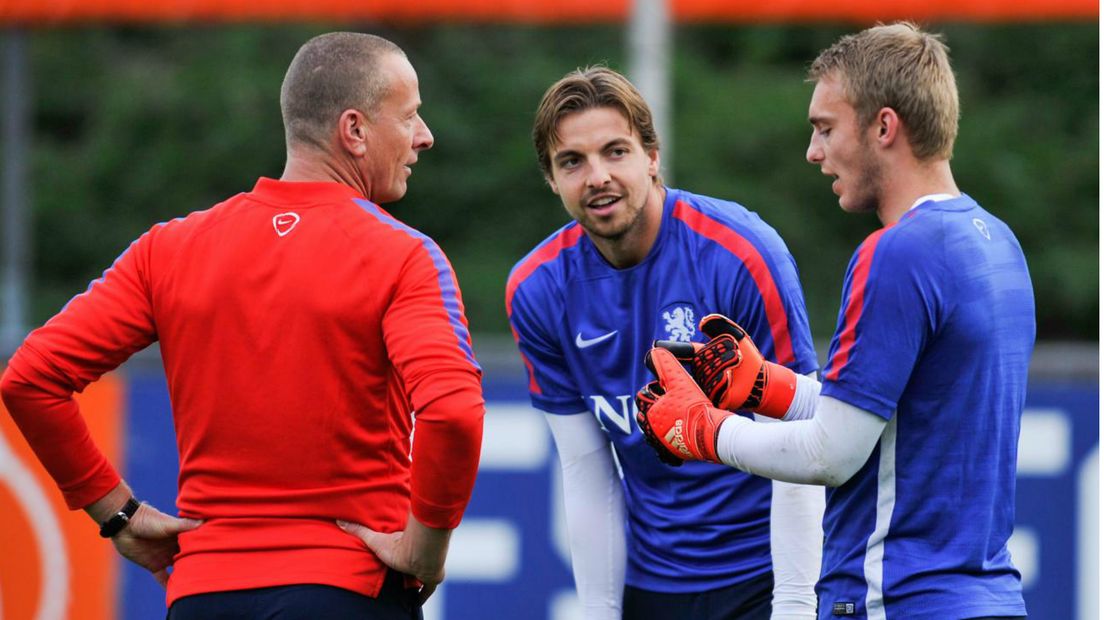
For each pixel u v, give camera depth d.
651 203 10.36
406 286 8.53
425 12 25.17
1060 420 16.33
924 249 8.11
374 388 8.65
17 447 16.77
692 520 10.78
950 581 8.23
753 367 8.91
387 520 8.82
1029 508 16.31
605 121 9.84
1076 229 43.94
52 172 45.38
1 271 38.81
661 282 10.45
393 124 9.14
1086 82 46.69
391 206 44.22
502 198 44.44
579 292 10.72
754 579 10.72
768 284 10.16
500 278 42.50
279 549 8.59
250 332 8.61
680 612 10.93
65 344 8.76
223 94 44.62
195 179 44.81
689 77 45.03
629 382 10.69
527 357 11.10
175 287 8.80
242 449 8.66
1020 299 8.47
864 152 8.58
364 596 8.62
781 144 43.31
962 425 8.25
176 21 25.75
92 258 45.22
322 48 9.11
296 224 8.73
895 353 8.05
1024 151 44.91
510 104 44.88
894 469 8.35
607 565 11.11
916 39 8.56
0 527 16.78
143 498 16.86
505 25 46.09
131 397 16.92
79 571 16.84
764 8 23.88
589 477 11.12
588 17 24.72
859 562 8.46
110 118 45.38
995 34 47.22
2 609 16.78
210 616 8.59
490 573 16.73
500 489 16.72
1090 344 43.72
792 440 8.31
